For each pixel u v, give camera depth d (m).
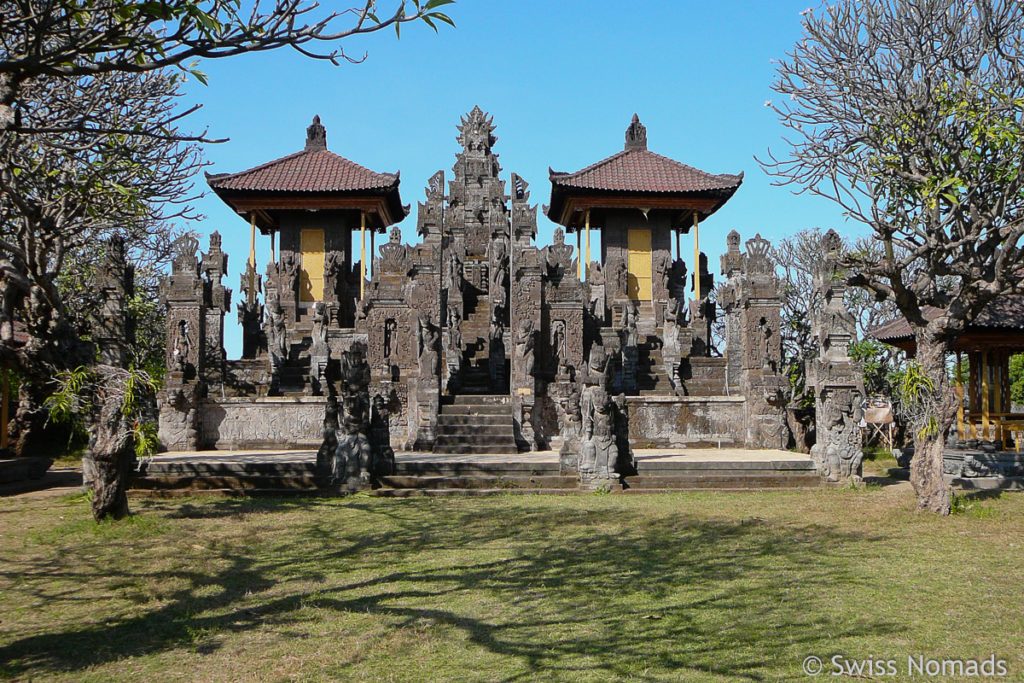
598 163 36.44
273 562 10.99
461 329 30.55
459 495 17.00
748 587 9.55
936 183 14.51
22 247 13.46
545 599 9.12
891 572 10.23
